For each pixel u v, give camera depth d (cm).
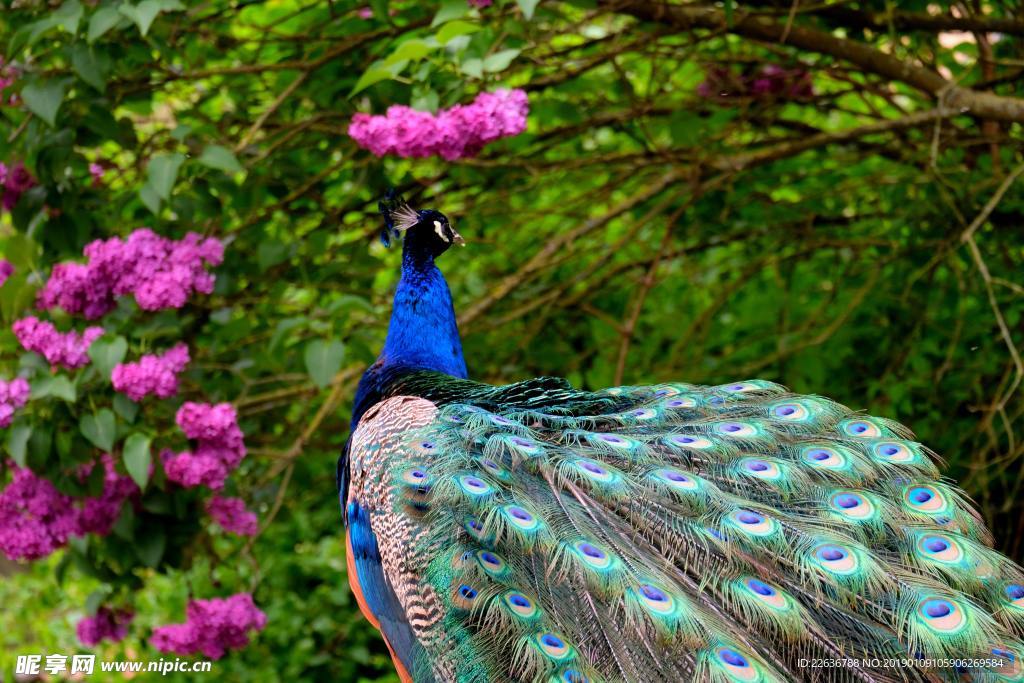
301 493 1038
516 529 507
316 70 856
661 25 904
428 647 509
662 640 464
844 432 585
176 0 721
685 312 1134
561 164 968
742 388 631
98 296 757
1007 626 479
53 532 779
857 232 1094
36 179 780
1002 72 989
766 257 1043
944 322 968
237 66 909
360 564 592
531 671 466
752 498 528
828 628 470
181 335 844
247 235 868
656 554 498
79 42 736
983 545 520
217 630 818
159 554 816
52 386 724
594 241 1120
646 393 634
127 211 869
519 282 941
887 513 515
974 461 891
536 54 886
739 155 954
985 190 954
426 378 681
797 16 877
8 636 1180
